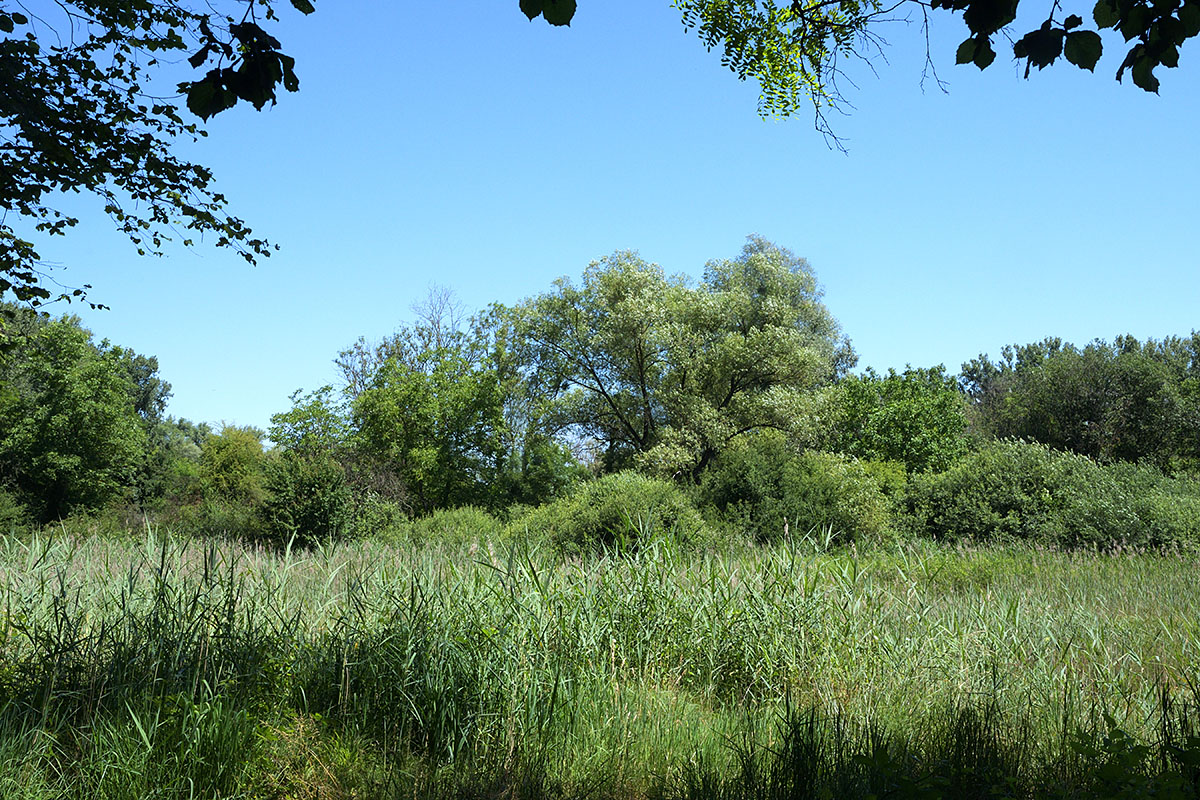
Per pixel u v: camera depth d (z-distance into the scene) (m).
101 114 8.90
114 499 34.25
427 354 32.47
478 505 29.91
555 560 6.98
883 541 15.90
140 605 5.56
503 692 4.70
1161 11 3.14
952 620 6.70
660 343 30.52
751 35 7.64
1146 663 6.48
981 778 3.68
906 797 3.29
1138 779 3.04
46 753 3.74
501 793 3.82
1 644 4.92
